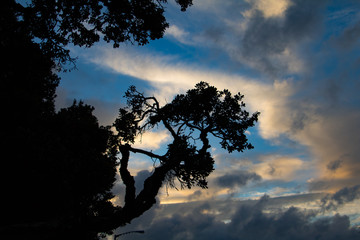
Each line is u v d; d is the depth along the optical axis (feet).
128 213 40.63
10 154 33.58
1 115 40.50
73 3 40.98
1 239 37.55
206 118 51.47
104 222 40.57
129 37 47.42
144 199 41.93
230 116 50.70
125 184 43.47
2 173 35.14
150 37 47.39
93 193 68.23
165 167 43.83
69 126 60.44
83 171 60.49
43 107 56.54
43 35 41.45
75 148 60.49
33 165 35.70
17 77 45.93
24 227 41.55
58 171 38.45
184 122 51.26
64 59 43.98
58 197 47.39
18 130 36.27
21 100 41.91
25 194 41.63
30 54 42.04
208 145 48.80
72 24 43.09
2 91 40.16
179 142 45.03
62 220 48.03
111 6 42.52
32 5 39.01
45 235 41.60
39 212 48.80
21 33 39.24
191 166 45.70
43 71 47.70
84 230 40.45
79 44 46.06
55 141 40.06
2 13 36.40
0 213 43.39
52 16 40.52
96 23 45.09
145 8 43.80
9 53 40.22
